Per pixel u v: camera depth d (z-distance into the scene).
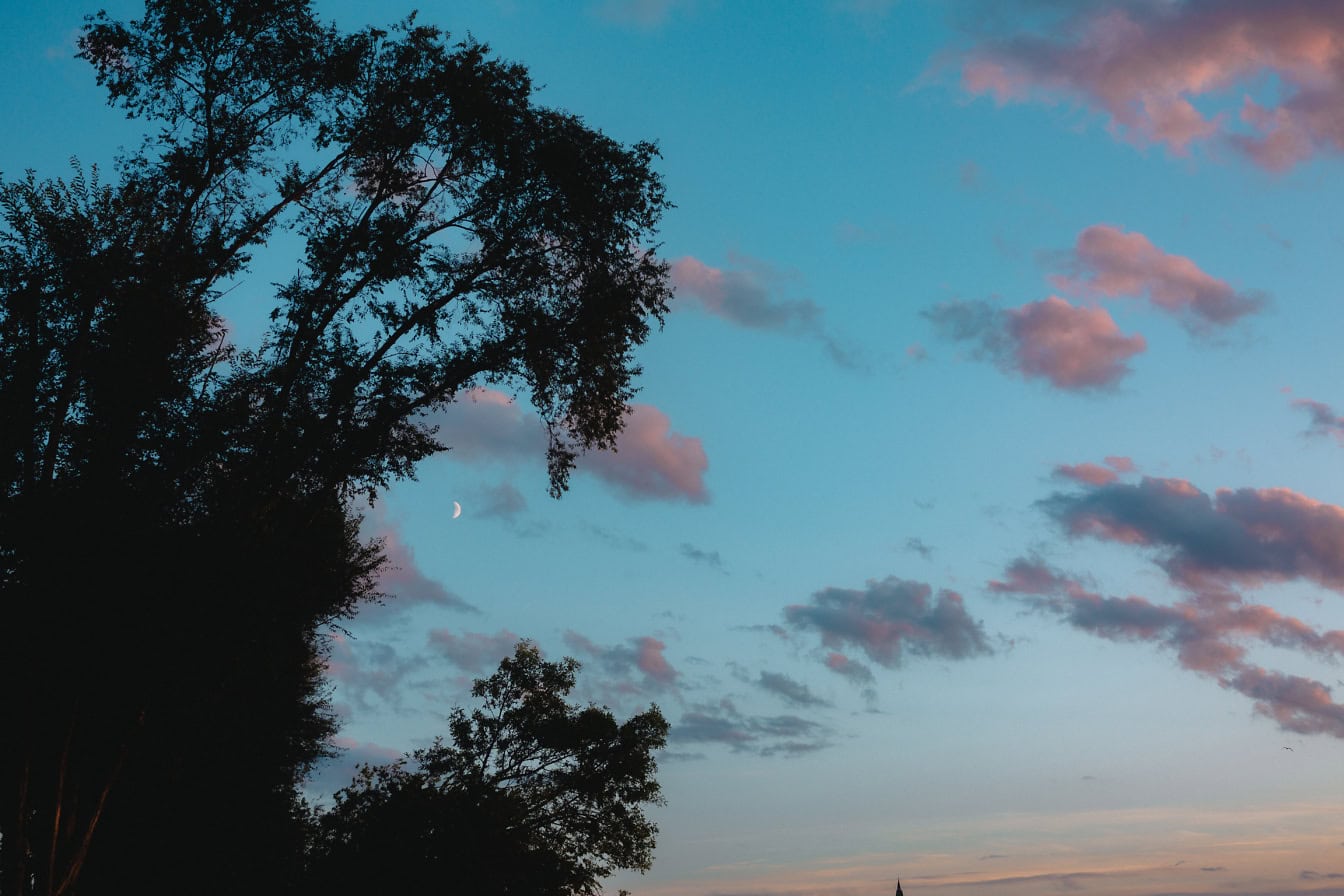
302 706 33.25
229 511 23.22
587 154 26.20
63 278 22.39
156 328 22.88
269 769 32.22
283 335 24.42
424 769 41.41
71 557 21.69
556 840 41.12
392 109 25.41
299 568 24.09
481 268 25.75
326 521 25.33
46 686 21.41
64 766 21.55
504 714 42.06
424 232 25.78
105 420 22.67
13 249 22.50
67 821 22.30
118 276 22.81
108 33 24.03
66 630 21.56
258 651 24.19
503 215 26.02
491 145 25.64
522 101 26.42
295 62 24.89
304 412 23.94
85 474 22.41
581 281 26.78
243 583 22.86
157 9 24.02
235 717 25.38
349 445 24.34
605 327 25.91
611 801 41.53
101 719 22.50
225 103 24.80
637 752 41.81
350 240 24.50
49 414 22.30
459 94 25.14
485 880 35.19
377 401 24.56
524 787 41.69
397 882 34.53
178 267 23.44
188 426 22.91
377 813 35.66
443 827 35.75
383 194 25.59
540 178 26.00
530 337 25.59
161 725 23.86
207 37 24.08
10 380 21.95
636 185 26.47
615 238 26.58
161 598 21.98
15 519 21.72
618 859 41.56
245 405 23.25
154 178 24.33
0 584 21.78
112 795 26.34
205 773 28.55
